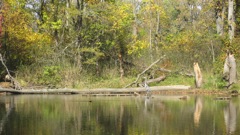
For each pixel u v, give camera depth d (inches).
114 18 1254.3
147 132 443.5
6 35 1212.5
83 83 1083.3
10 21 1221.1
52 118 550.9
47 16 1333.7
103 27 1269.7
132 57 1266.0
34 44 1238.3
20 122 515.8
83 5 1277.1
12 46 1223.5
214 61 1189.7
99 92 1000.9
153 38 1793.8
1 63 1179.3
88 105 719.1
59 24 1275.8
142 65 1199.6
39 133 438.9
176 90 1013.2
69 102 775.1
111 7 1274.6
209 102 768.9
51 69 1093.8
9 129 463.5
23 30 1235.2
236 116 566.3
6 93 1007.0
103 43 1256.2
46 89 1011.9
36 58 1176.8
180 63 1227.9
